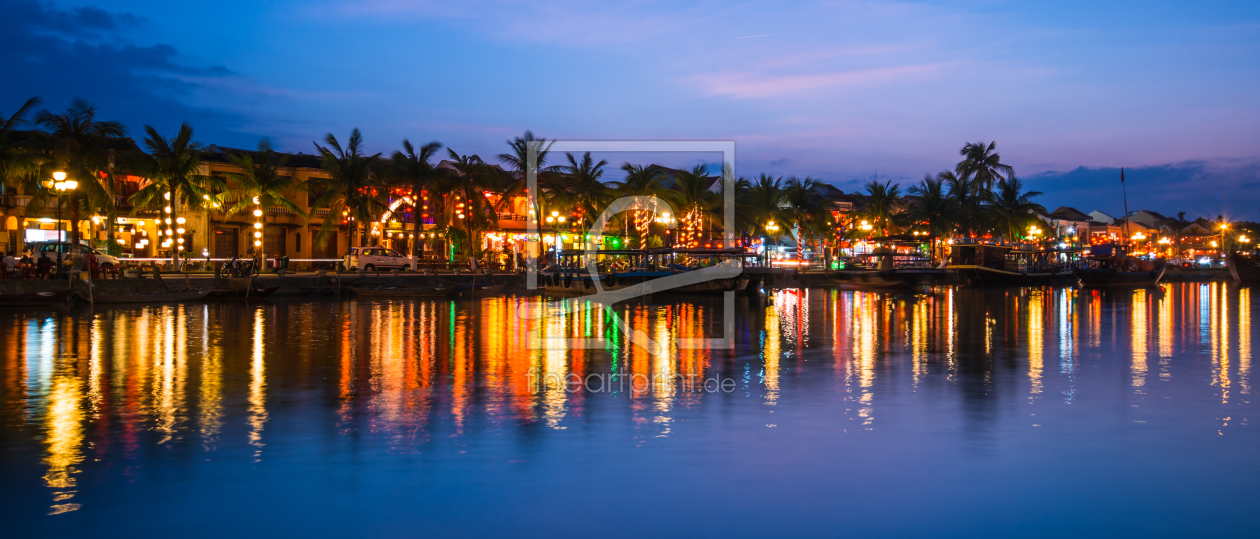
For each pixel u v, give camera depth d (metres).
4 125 41.75
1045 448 11.16
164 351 21.08
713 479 9.81
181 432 11.98
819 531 8.30
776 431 12.12
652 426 12.44
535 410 13.62
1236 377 17.34
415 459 10.59
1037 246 84.69
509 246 69.12
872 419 12.93
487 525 8.42
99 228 53.97
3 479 9.70
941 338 25.48
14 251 51.50
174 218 49.94
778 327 29.41
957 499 9.17
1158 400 14.56
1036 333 27.30
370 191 59.56
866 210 81.62
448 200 59.84
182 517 8.58
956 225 81.06
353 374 17.45
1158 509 8.91
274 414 13.24
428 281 50.53
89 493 9.25
